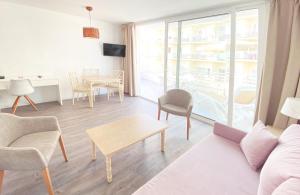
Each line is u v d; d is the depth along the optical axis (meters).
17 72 4.20
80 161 2.20
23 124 1.93
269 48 2.50
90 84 4.42
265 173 1.12
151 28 5.89
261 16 2.71
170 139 2.87
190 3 3.24
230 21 3.13
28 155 1.41
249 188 1.27
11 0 3.66
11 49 4.05
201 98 4.41
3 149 1.38
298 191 0.80
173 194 1.22
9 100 4.25
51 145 1.72
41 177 1.91
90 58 5.41
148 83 7.03
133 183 1.85
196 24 4.14
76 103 4.77
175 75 4.33
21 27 4.10
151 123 2.46
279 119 2.45
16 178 1.88
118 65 6.14
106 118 3.70
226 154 1.70
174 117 3.89
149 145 2.66
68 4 3.71
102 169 2.06
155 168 2.12
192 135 3.04
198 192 1.23
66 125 3.28
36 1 3.63
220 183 1.32
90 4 3.60
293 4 2.29
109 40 5.74
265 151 1.45
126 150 2.50
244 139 1.79
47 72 4.65
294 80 2.32
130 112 4.14
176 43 4.26
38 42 4.39
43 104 4.60
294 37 2.28
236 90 3.51
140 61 5.87
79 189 1.75
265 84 2.56
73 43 4.98
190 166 1.50
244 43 3.48
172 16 4.25
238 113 3.70
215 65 4.01
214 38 3.94
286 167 1.01
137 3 3.39
